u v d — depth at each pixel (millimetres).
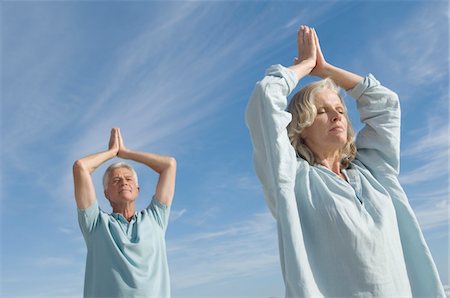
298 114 2043
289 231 1654
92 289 3447
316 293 1598
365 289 1652
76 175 3631
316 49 2332
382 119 2186
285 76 1961
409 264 1914
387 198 1931
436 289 1841
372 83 2248
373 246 1700
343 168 2160
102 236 3516
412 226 1938
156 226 3789
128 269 3357
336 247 1709
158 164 4074
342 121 2012
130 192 3805
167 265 3699
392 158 2121
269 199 1926
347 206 1770
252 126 1965
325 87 2107
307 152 2053
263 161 1931
